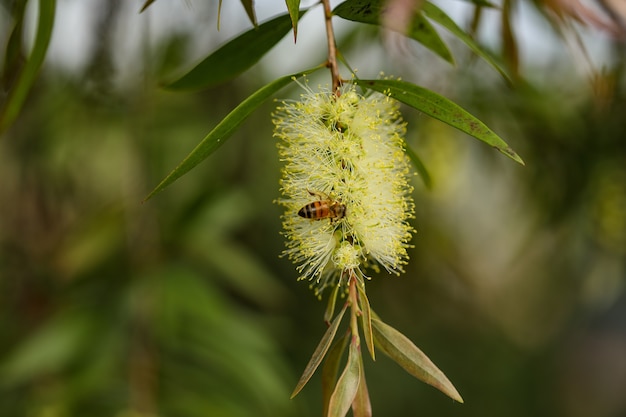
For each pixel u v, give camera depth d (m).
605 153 0.77
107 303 0.70
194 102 0.81
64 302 0.71
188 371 0.69
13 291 0.74
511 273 1.12
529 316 1.29
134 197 0.72
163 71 0.75
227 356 0.69
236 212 0.75
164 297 0.70
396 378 1.15
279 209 0.92
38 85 0.74
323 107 0.58
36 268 0.74
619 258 0.83
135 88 0.74
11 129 0.76
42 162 0.76
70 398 0.67
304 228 0.58
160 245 0.73
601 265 0.84
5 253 0.75
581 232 0.81
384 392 1.12
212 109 0.82
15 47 0.61
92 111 0.74
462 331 1.20
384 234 0.58
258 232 0.94
